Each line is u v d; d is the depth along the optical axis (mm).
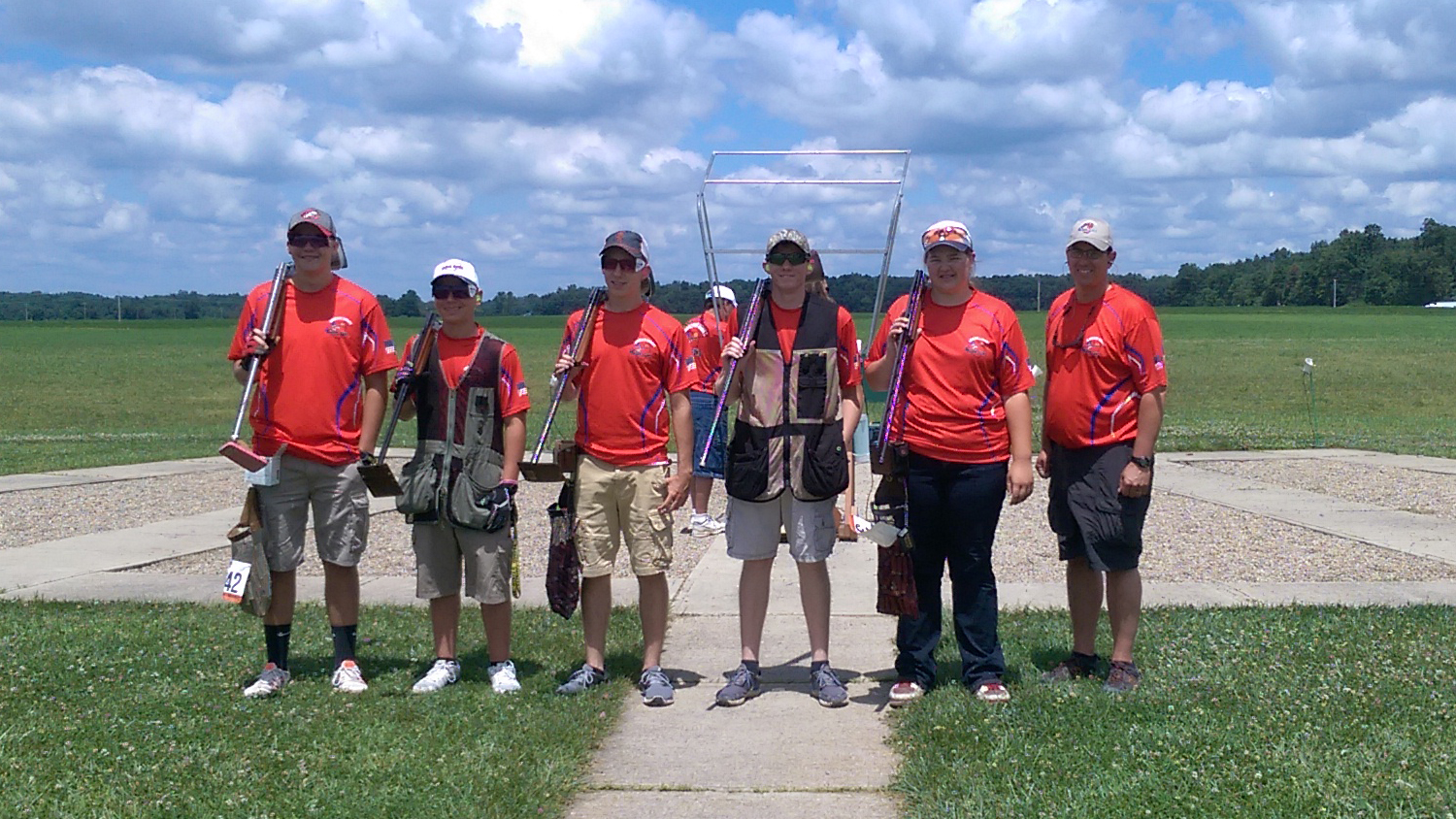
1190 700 5305
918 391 5430
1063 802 4277
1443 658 5922
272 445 5566
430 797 4418
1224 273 169625
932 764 4707
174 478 14242
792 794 4598
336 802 4371
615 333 5637
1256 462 14852
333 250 5613
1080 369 5492
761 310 5562
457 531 5676
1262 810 4172
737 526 5691
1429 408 26312
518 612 7406
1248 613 6980
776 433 5516
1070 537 5719
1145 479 5398
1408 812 4137
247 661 6180
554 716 5293
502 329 102500
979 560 5461
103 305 169875
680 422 5688
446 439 5602
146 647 6414
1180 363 45062
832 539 5668
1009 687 5609
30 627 6863
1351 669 5754
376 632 6867
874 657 6434
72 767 4648
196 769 4645
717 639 6832
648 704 5629
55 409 29359
